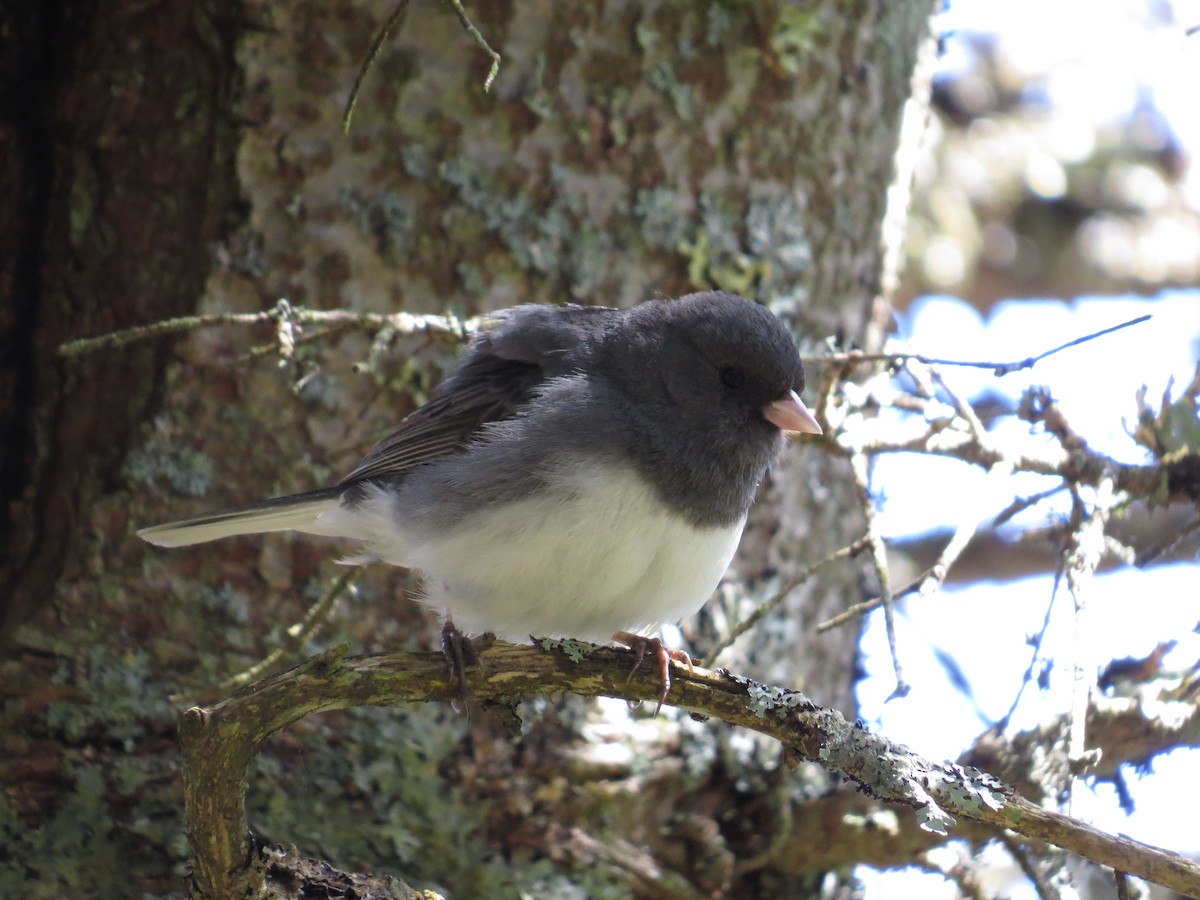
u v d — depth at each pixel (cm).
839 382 895
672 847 920
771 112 993
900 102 1082
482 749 888
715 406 826
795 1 995
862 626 1091
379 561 848
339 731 868
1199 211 1666
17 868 802
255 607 884
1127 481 828
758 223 989
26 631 859
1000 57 1667
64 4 965
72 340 925
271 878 626
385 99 920
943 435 831
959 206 1603
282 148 905
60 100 952
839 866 931
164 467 882
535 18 941
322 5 912
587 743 908
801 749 657
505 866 866
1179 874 604
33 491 916
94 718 845
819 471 1037
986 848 924
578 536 781
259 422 895
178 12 924
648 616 813
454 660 655
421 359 916
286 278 902
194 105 915
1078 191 1652
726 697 669
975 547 1464
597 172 953
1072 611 725
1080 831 619
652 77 962
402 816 856
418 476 836
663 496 800
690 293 945
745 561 991
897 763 641
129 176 928
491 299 927
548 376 855
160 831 822
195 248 904
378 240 914
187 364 888
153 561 876
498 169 934
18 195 955
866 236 1057
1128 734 834
